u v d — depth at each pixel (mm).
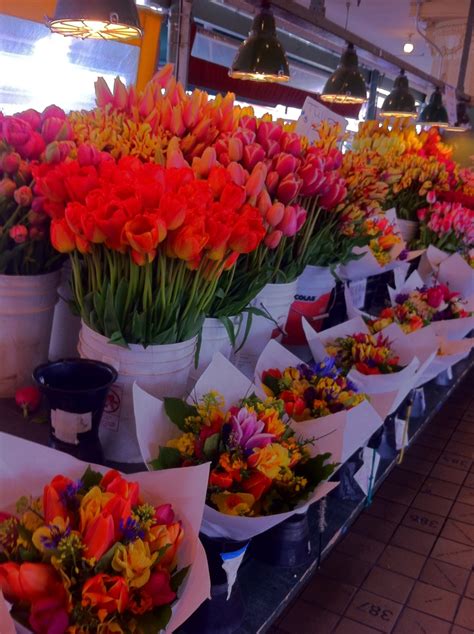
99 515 792
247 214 1198
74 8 2607
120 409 1247
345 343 1725
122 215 1037
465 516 2324
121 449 1284
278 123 1676
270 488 1101
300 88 7184
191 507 911
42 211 1297
